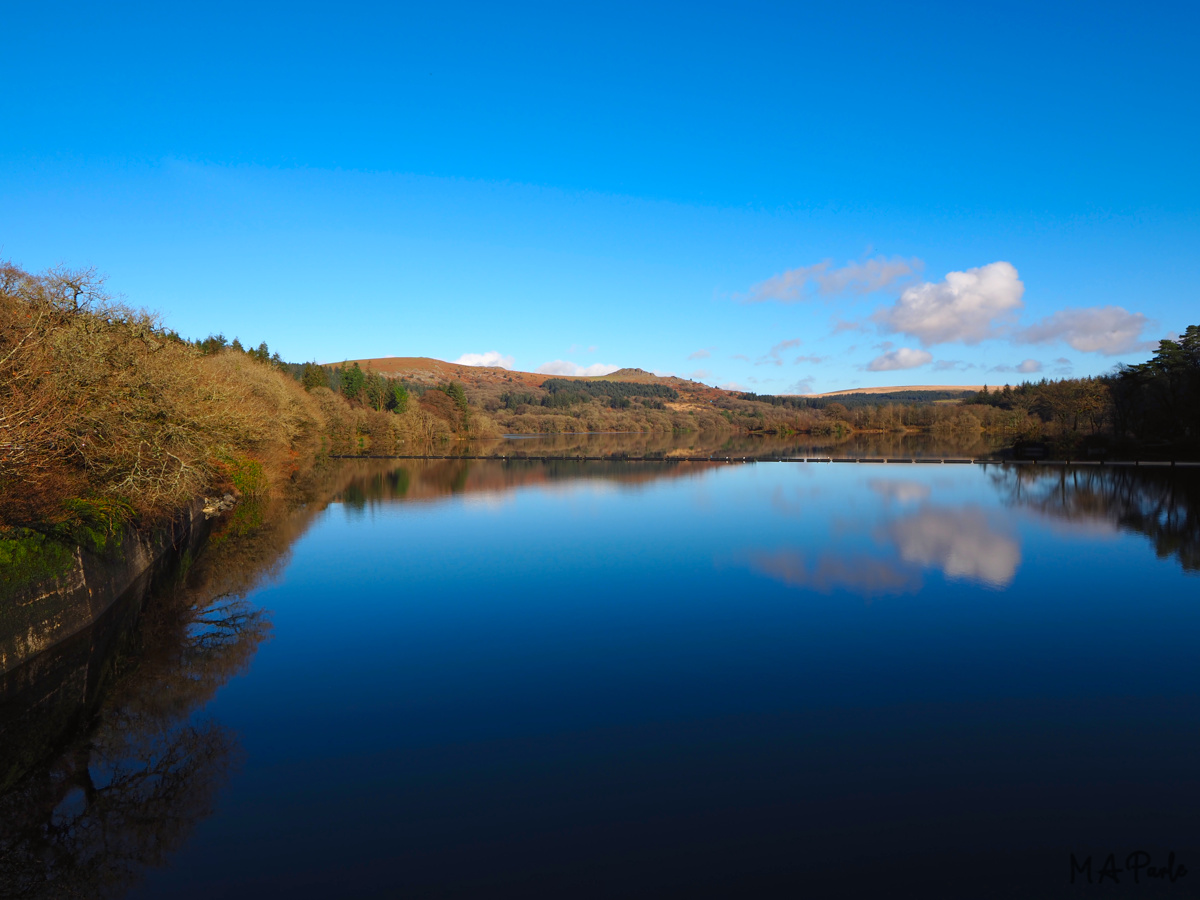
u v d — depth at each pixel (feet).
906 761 36.06
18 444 44.70
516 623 60.08
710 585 72.79
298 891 26.40
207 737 39.04
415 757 36.65
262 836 29.91
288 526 112.68
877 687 45.65
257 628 59.06
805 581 74.13
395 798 32.73
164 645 54.54
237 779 34.55
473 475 204.23
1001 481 172.45
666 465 238.48
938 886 26.66
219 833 30.07
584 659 51.39
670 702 43.60
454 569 81.51
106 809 31.91
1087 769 35.12
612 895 26.11
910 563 82.12
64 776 34.88
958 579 74.28
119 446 61.31
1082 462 220.23
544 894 26.18
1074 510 122.72
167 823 30.14
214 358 147.84
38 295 63.67
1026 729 39.50
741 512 125.49
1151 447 245.86
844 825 30.58
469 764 35.96
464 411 443.73
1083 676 47.24
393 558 87.61
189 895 26.20
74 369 57.57
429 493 159.02
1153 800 32.32
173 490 69.62
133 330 71.31
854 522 112.27
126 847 28.94
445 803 32.35
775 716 41.45
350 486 174.19
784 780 34.27
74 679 47.80
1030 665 49.37
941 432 427.33
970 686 45.70
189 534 92.89
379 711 42.47
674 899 25.85
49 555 48.14
